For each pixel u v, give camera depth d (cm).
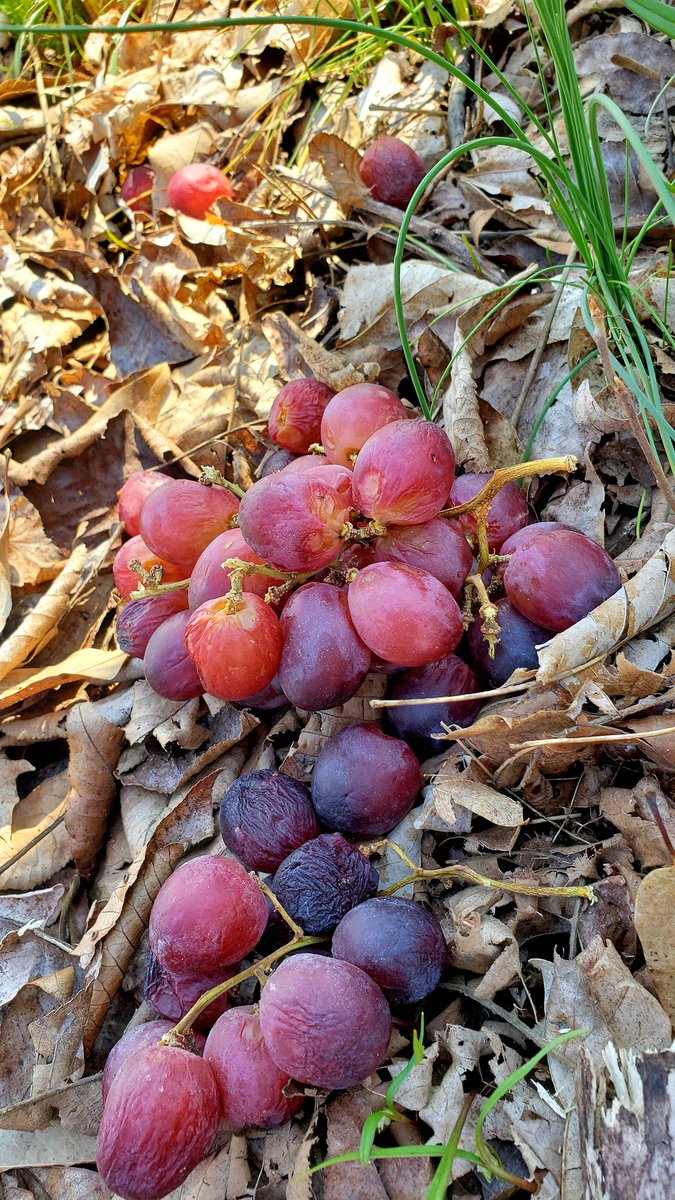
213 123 37
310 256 32
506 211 29
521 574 19
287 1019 16
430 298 28
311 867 18
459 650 22
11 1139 19
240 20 20
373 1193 16
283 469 25
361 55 35
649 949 16
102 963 20
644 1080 14
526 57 32
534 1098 16
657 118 29
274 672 20
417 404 28
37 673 27
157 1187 16
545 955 18
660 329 25
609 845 18
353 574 20
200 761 23
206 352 32
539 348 25
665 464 23
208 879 17
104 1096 18
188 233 33
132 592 24
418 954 17
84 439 30
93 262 34
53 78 40
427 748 21
